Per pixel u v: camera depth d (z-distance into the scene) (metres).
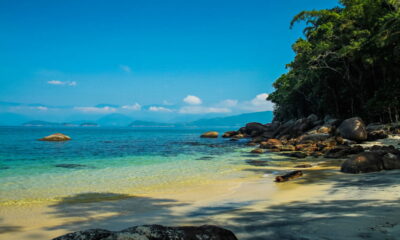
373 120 37.06
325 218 4.05
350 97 41.56
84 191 9.10
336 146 20.95
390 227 3.33
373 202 4.94
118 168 14.79
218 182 10.42
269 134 44.97
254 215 4.78
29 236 4.62
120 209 6.61
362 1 36.16
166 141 43.28
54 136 41.78
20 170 14.04
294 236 3.37
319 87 44.56
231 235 2.65
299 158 18.80
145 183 10.52
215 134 58.31
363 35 33.75
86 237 2.29
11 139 43.59
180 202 7.17
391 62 31.62
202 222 4.61
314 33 38.28
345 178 8.87
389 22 29.03
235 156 20.94
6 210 6.65
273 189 8.19
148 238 2.32
